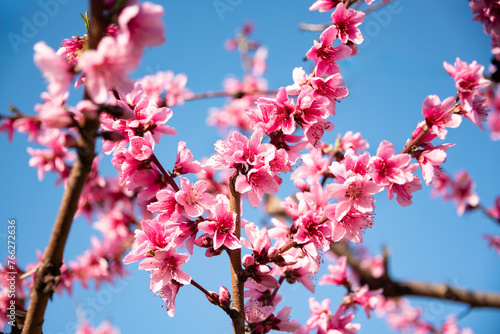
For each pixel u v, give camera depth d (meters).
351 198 0.77
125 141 0.78
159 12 0.67
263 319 0.79
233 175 0.79
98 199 1.16
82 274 1.21
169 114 0.78
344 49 0.83
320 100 0.80
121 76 0.67
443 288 1.19
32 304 0.71
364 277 1.25
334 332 0.87
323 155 0.98
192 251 0.77
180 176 0.77
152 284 0.76
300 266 0.82
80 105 0.68
